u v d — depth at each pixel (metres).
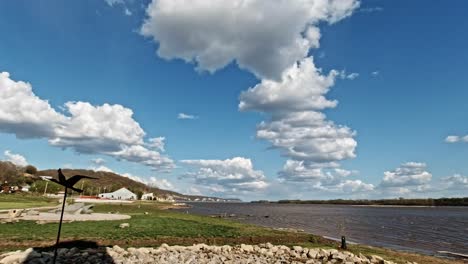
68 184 10.33
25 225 31.84
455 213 185.38
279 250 26.61
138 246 25.72
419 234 65.06
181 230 34.47
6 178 142.88
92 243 24.89
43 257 18.06
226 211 158.12
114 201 142.75
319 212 174.62
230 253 24.33
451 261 31.50
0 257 17.72
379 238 55.78
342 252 27.00
